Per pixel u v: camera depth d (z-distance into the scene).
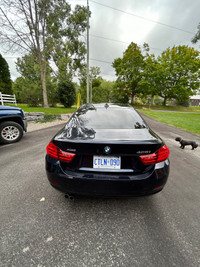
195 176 2.48
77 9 21.36
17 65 33.38
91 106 2.50
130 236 1.30
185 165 2.95
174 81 32.31
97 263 1.06
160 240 1.27
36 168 2.61
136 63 32.56
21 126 4.29
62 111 12.92
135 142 1.30
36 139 4.48
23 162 2.85
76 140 1.38
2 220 1.45
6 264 1.04
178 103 39.81
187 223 1.46
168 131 6.41
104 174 1.39
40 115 8.17
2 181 2.18
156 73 30.94
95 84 40.84
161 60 33.97
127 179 1.34
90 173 1.41
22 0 12.69
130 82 33.16
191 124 8.34
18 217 1.49
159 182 1.40
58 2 14.84
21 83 34.59
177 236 1.31
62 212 1.58
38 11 14.47
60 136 1.52
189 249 1.18
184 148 4.10
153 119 11.12
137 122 1.94
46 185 2.09
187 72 31.16
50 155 1.52
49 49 18.25
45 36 16.78
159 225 1.43
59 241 1.24
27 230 1.34
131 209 1.64
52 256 1.11
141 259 1.10
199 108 38.34
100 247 1.19
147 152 1.35
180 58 31.25
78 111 2.27
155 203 1.75
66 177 1.41
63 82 19.58
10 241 1.23
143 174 1.38
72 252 1.15
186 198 1.86
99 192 1.40
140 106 34.78
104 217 1.52
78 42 23.00
